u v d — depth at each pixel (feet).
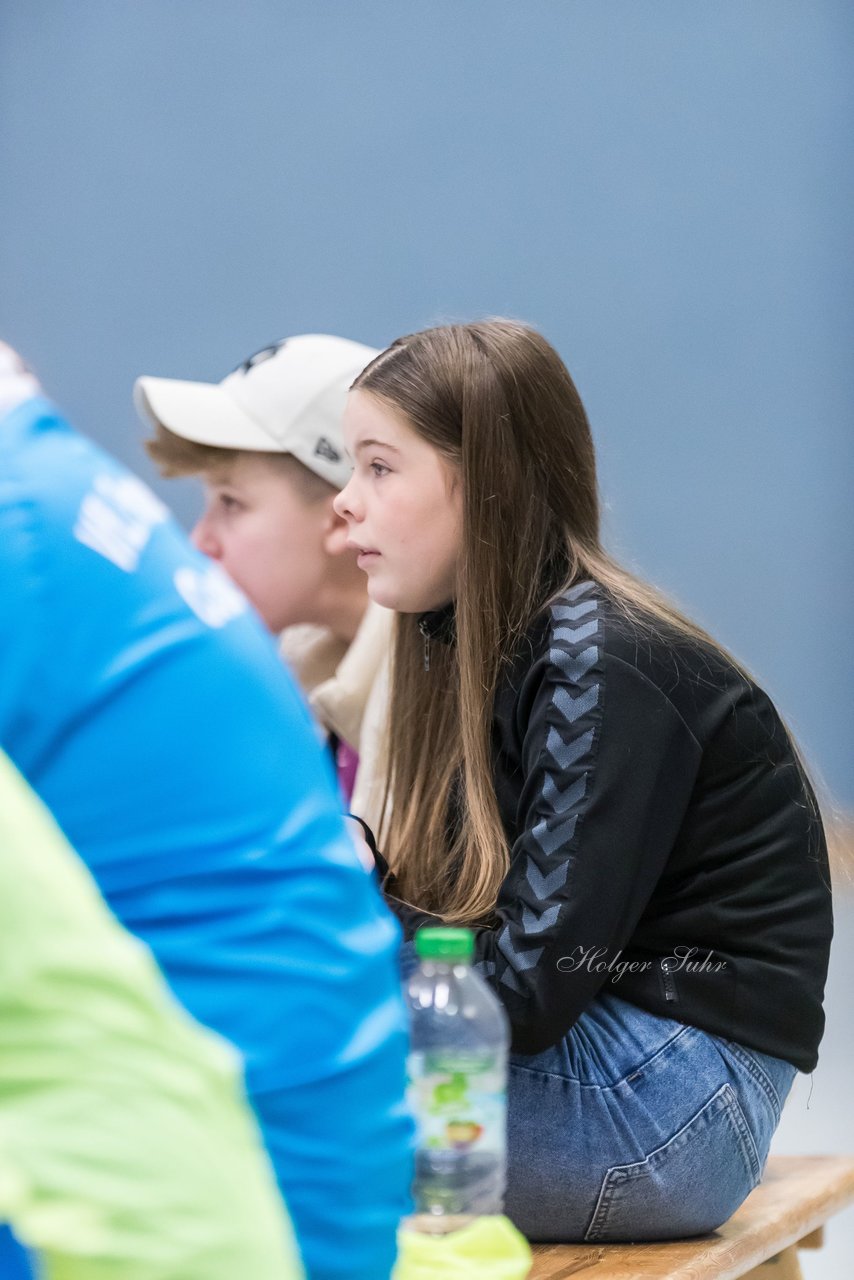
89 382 79.20
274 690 9.67
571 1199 18.80
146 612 9.19
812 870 19.92
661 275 77.05
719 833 19.33
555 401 21.12
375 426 21.04
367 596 29.94
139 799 8.89
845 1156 25.55
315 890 9.32
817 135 75.46
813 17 75.10
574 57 76.64
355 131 77.71
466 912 19.80
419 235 77.87
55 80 78.84
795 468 76.79
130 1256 7.18
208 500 30.27
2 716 8.71
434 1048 16.96
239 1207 7.56
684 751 18.94
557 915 18.13
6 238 79.51
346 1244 9.45
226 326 78.43
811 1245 24.45
